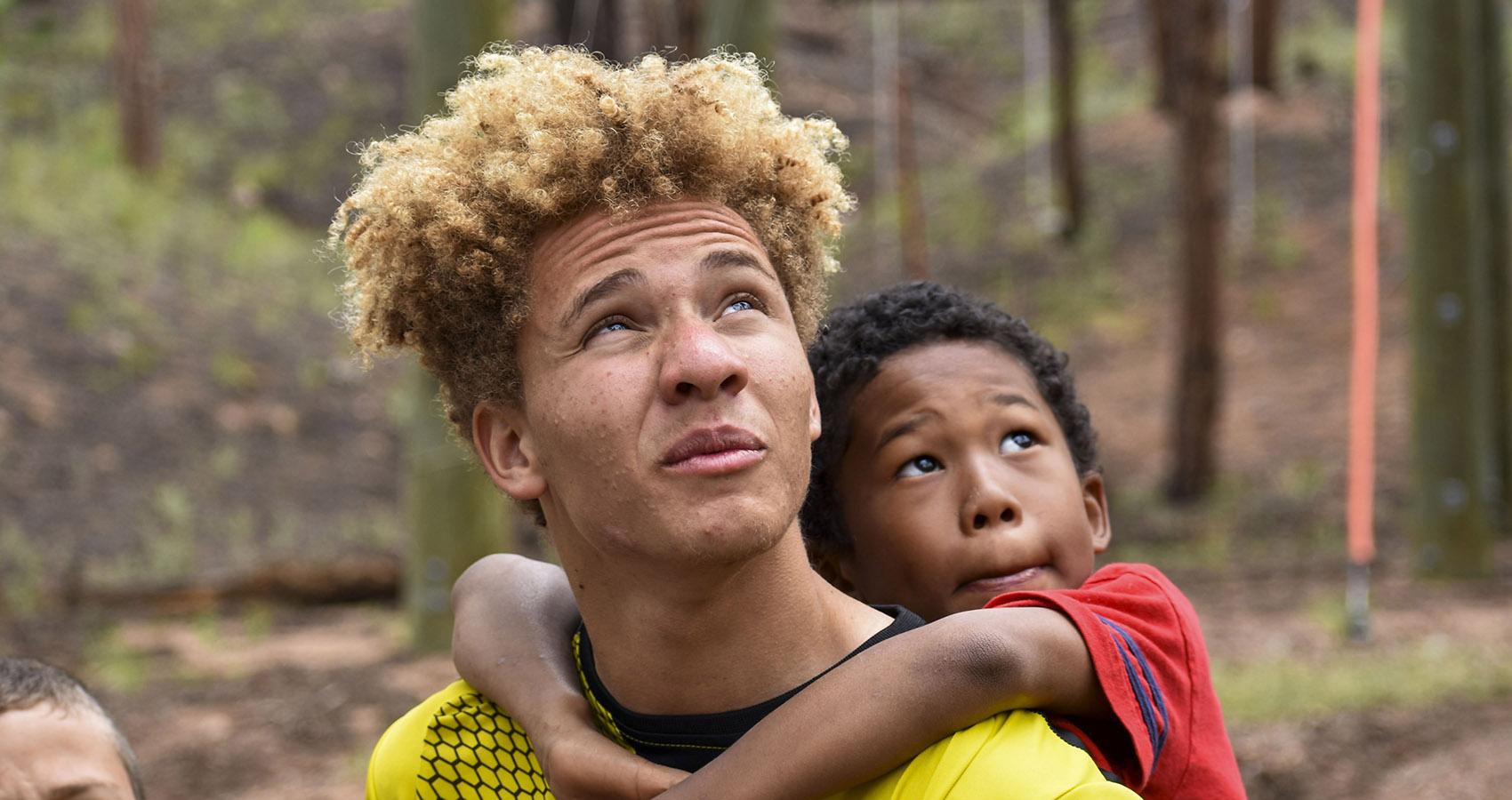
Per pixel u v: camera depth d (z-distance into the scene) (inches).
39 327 558.3
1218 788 67.2
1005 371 76.7
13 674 76.5
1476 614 355.9
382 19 981.2
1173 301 706.2
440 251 64.1
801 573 63.0
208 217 729.6
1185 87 528.4
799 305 67.9
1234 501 526.6
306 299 670.5
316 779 267.7
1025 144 874.8
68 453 494.3
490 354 64.8
